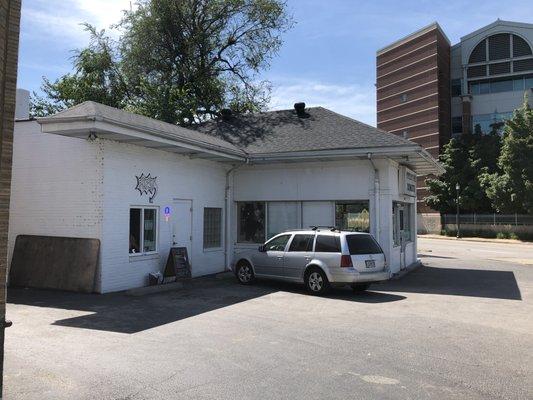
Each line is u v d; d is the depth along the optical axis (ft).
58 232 43.11
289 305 37.06
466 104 197.88
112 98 111.75
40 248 43.27
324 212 58.54
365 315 33.42
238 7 109.29
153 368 21.02
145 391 18.22
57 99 114.11
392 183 56.90
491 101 196.54
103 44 110.83
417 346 25.22
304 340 26.21
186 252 50.44
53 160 43.75
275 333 27.76
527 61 190.80
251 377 20.02
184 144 46.11
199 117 112.06
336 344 25.41
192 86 111.55
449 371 21.13
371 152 52.44
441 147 191.62
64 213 42.96
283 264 44.86
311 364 21.89
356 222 57.00
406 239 66.39
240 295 41.55
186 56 111.24
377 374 20.58
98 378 19.60
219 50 114.52
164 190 49.42
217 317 32.14
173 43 111.45
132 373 20.30
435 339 26.78
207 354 23.29
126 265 44.01
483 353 24.07
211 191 58.18
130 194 44.68
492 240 145.07
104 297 39.24
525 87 191.21
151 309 34.58
